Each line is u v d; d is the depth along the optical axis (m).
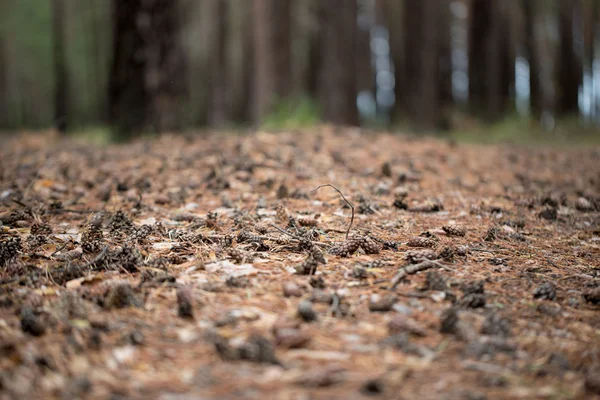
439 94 18.47
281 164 6.10
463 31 26.17
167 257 3.40
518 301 2.89
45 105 34.22
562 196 5.47
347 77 13.88
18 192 5.14
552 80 24.19
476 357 2.29
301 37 23.45
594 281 3.19
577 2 25.36
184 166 6.18
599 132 14.45
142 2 9.43
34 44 26.67
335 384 2.04
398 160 6.63
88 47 27.55
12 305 2.72
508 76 21.36
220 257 3.44
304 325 2.53
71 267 3.13
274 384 2.04
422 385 2.06
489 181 6.18
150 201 4.91
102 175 5.94
